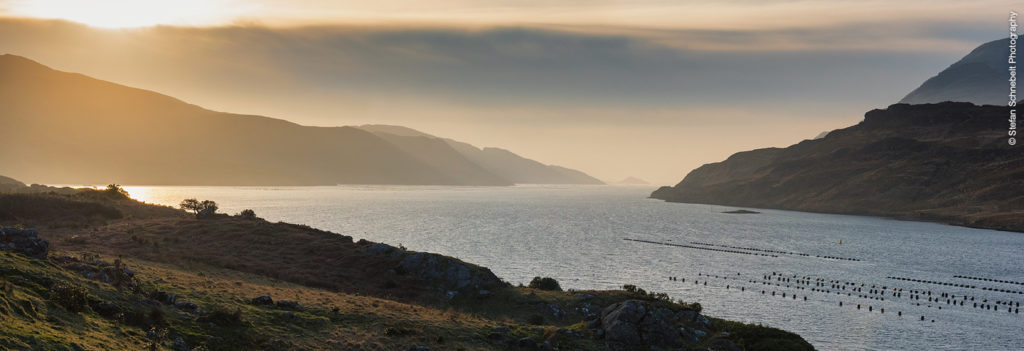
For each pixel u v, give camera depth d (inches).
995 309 4079.7
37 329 1273.4
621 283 4744.1
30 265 1752.0
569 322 2573.8
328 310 2034.9
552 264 5674.2
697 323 2395.4
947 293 4589.1
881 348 3078.2
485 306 2746.1
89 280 1775.3
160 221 4232.3
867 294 4505.4
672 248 7253.9
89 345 1290.6
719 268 5659.5
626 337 2089.1
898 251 7121.1
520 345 1966.0
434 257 3149.6
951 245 7780.5
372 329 1899.6
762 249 7239.2
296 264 3169.3
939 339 3275.1
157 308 1648.6
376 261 3240.7
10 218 4163.4
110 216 4613.7
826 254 6820.9
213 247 3442.4
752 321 3587.6
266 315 1854.1
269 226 4060.0
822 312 3870.6
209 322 1675.7
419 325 2005.4
